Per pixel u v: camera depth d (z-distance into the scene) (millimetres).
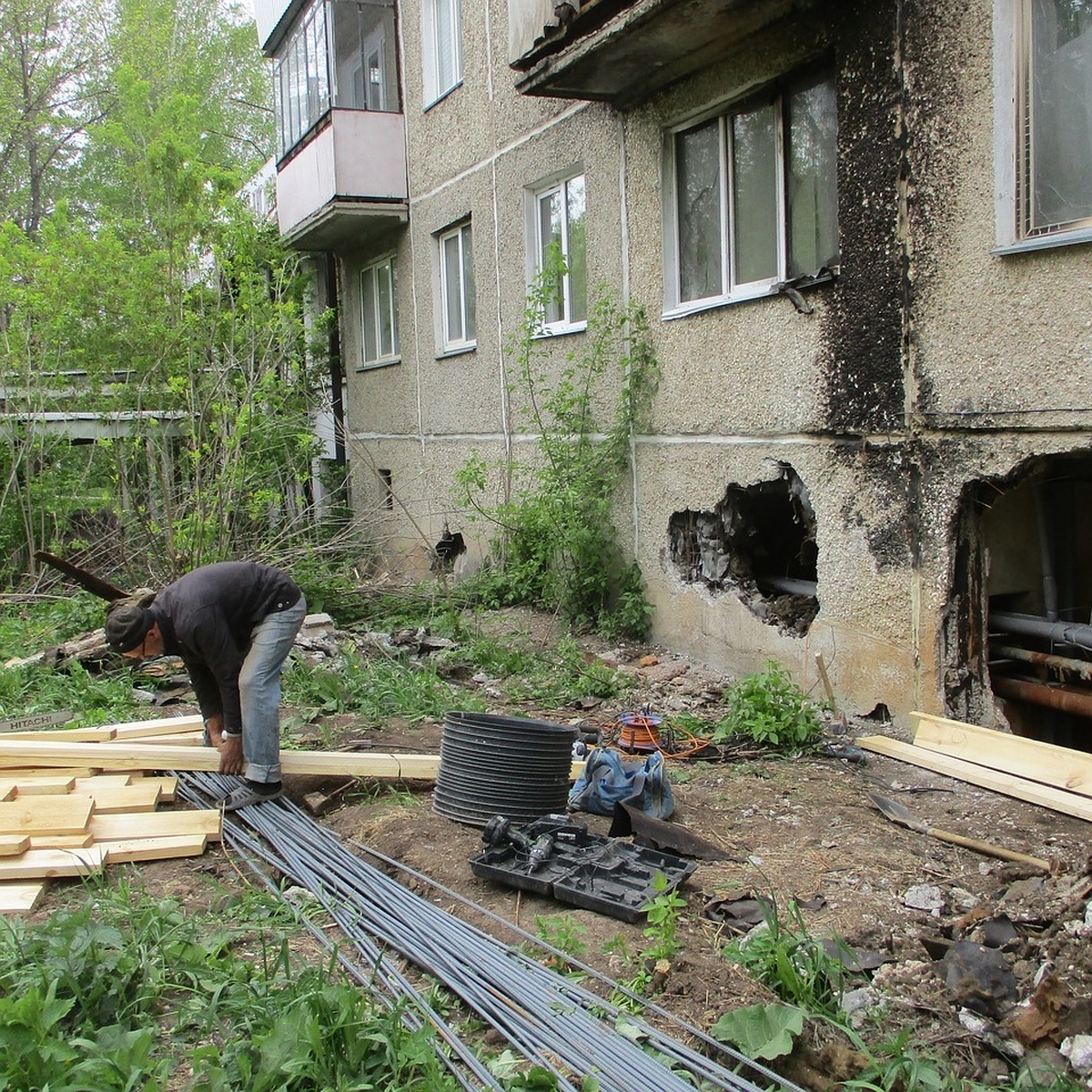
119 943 3389
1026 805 4918
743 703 6176
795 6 6586
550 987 3232
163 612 4773
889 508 6176
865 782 5387
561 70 7828
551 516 9406
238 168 12477
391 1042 2875
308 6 13938
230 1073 2760
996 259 5367
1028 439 5305
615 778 4902
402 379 14078
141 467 11867
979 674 5945
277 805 5066
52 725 6465
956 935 3609
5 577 11867
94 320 12438
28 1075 2666
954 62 5512
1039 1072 2789
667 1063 2844
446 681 8031
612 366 9117
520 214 10703
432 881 4121
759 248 7480
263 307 11758
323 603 10156
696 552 8398
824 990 3188
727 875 4113
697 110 7789
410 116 13281
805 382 6793
